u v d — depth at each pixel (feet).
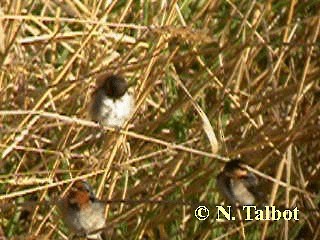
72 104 41.24
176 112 43.88
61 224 40.75
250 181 39.29
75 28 44.98
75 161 41.88
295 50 45.62
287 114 45.39
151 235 42.98
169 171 42.11
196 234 41.47
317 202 43.96
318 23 42.60
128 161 39.68
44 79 41.98
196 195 42.24
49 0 43.34
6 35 40.60
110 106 39.06
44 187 36.06
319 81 48.55
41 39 42.60
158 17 43.78
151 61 40.96
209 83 43.24
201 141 42.96
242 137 43.78
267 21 47.47
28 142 41.19
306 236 44.47
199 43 43.91
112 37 42.60
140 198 42.06
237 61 42.75
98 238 38.14
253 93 45.32
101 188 38.96
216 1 45.14
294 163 44.34
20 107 40.55
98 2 44.14
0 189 39.83
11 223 39.58
